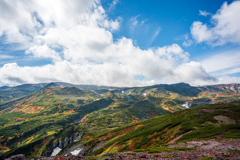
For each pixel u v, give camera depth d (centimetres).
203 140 6425
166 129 12025
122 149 11388
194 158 3184
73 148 19238
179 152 4072
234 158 2939
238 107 14312
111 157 3372
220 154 3444
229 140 5653
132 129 19738
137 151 5100
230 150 3862
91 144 18650
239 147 4234
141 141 11500
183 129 9881
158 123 15912
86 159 3039
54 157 2916
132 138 13125
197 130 8950
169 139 9181
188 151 4191
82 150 17525
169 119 16075
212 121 10350
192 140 6819
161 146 6775
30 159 2688
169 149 4844
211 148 4488
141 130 15425
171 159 3158
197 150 4300
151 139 11062
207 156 3222
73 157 3030
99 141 18750
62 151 19138
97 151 13788
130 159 3281
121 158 3344
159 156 3631
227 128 8306
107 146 14250
